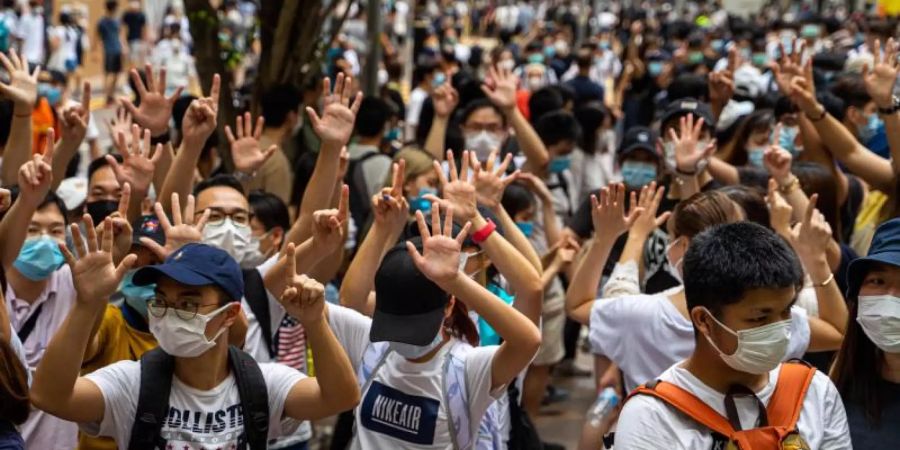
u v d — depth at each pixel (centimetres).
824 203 849
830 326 625
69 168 1096
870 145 1125
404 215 667
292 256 511
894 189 869
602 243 674
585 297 676
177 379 513
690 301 461
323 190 755
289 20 1177
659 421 448
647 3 7256
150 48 3797
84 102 811
